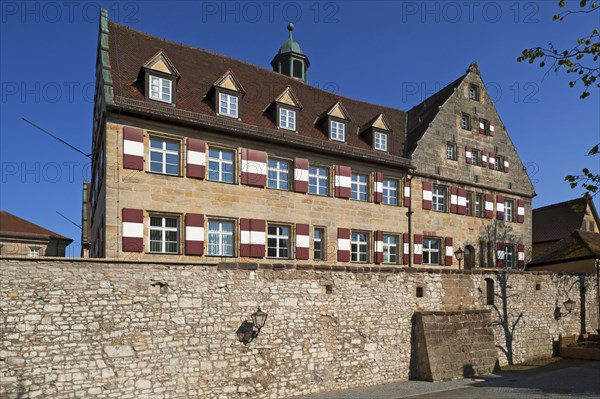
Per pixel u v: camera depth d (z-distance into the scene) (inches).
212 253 766.5
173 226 740.7
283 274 609.9
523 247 1194.0
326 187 908.6
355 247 935.0
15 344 447.2
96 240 885.8
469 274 808.9
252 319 576.4
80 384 471.5
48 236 1537.9
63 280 474.3
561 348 917.2
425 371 705.0
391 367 693.3
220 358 552.1
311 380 617.0
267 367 583.2
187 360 531.2
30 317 455.8
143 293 513.7
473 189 1115.3
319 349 628.4
